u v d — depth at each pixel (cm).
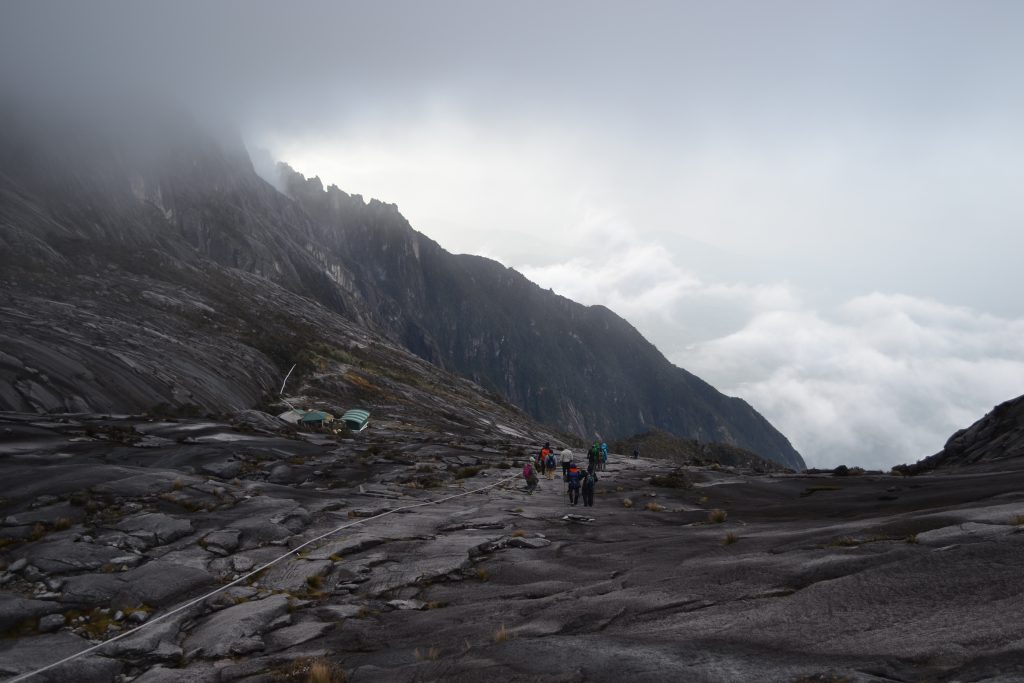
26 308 5769
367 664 957
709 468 4356
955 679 613
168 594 1372
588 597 1178
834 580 970
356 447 4169
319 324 14075
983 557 912
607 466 4247
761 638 827
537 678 789
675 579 1188
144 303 8300
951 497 1811
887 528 1214
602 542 1730
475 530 1944
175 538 1711
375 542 1742
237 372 6988
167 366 5691
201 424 4109
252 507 2023
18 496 1995
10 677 998
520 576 1436
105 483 2130
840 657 720
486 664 866
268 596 1370
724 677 710
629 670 769
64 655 1084
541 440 10938
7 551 1592
